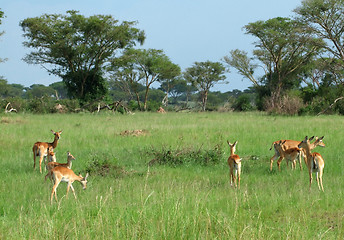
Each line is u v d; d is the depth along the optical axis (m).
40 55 53.53
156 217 7.27
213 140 19.20
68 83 54.88
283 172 13.01
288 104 44.91
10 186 10.43
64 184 10.80
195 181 11.16
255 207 8.60
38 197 9.43
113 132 23.06
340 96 47.38
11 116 37.88
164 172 12.67
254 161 14.65
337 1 47.38
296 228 6.88
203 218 7.50
